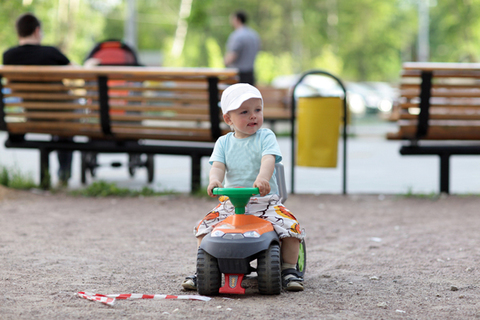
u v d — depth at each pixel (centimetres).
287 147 2131
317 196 1145
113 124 1148
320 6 7606
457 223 897
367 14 7575
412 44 8700
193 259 687
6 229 845
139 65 1383
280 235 548
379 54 7625
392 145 2267
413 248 742
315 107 1133
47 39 3169
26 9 2662
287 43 7425
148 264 659
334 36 7581
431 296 537
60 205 1048
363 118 3947
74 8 3284
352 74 7712
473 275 611
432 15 7631
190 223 909
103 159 1859
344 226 888
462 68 1052
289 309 492
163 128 1143
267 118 2458
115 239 794
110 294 535
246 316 472
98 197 1135
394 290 557
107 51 1405
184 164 1756
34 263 653
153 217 954
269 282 527
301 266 601
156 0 8262
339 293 546
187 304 505
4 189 1147
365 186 1300
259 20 7538
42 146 1202
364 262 674
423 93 1085
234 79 1089
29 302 507
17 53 1236
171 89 1106
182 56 7031
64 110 1163
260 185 535
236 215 541
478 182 1359
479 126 1109
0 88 1159
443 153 1159
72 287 559
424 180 1396
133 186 1305
